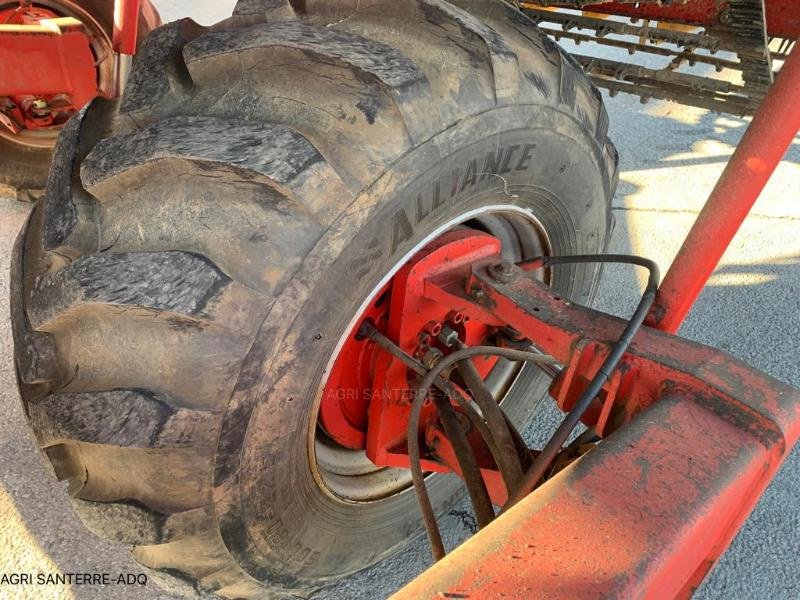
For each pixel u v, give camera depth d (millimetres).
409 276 1337
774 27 2176
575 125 1412
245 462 1145
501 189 1365
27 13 2703
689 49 2490
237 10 1234
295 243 1038
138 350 1052
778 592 1877
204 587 1301
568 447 1333
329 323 1138
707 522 846
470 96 1158
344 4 1218
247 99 1095
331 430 1486
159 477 1094
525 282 1350
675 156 4289
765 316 2961
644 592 748
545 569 747
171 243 1039
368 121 1065
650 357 1087
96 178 1050
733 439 948
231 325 1017
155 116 1131
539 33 1377
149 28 2855
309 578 1495
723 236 1116
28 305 1090
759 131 1027
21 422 2203
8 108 2828
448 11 1157
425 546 1953
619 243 3398
